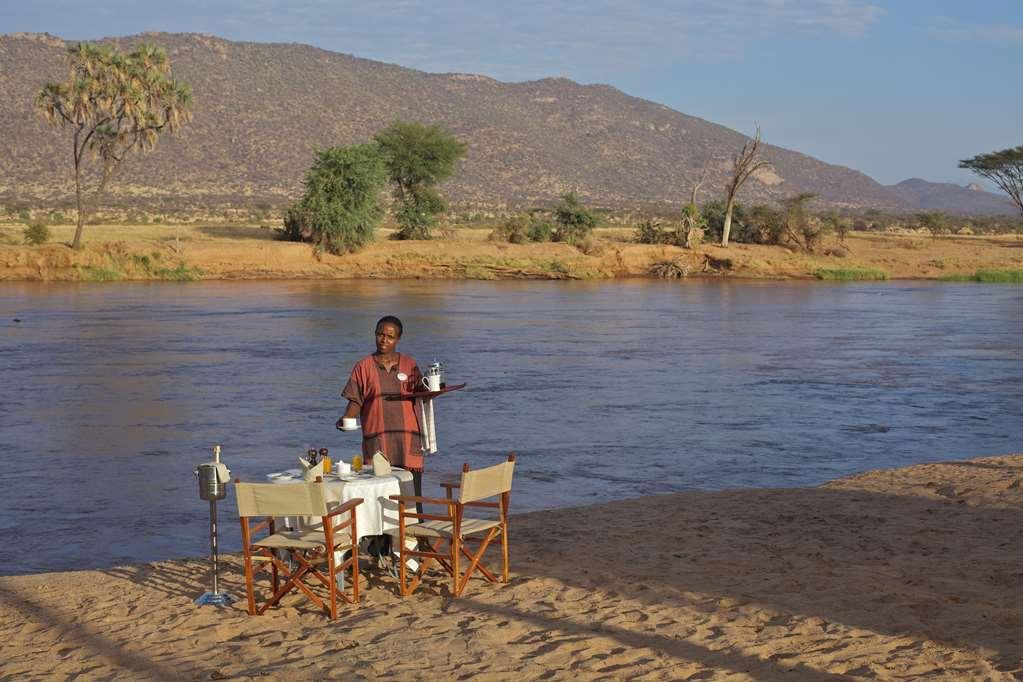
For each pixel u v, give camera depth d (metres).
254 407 22.48
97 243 69.44
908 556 9.48
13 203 175.62
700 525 11.03
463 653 7.27
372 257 74.75
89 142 71.75
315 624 8.05
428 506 13.02
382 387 9.25
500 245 80.19
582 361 31.16
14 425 20.34
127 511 13.90
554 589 8.76
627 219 175.75
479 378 27.42
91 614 8.55
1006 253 92.69
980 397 24.75
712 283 73.81
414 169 84.38
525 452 17.89
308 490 8.02
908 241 98.69
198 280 68.12
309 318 43.56
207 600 8.70
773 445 18.73
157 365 29.31
